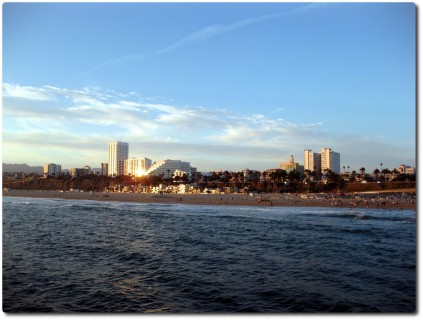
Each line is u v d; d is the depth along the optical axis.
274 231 43.59
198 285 19.81
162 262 25.73
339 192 143.12
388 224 51.66
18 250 30.11
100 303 16.86
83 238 37.84
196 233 42.09
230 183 178.75
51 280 20.64
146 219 60.38
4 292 18.31
